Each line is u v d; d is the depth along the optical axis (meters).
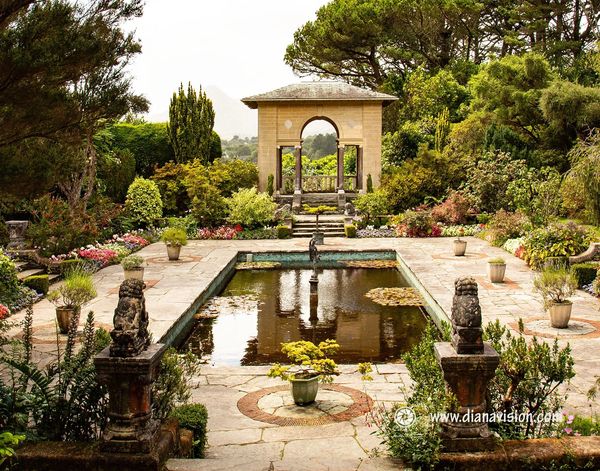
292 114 31.44
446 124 33.38
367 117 31.45
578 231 17.66
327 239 25.08
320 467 5.26
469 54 43.09
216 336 12.22
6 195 7.40
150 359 4.83
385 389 8.55
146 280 16.47
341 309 14.33
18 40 6.54
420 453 4.92
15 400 5.35
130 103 7.77
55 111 6.99
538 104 28.73
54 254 18.42
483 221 26.34
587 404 7.48
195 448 5.90
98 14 7.23
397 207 28.72
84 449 4.92
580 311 12.70
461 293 5.15
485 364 4.95
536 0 37.28
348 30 38.22
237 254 21.80
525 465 4.88
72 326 5.90
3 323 9.70
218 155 33.97
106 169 26.94
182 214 28.98
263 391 8.52
